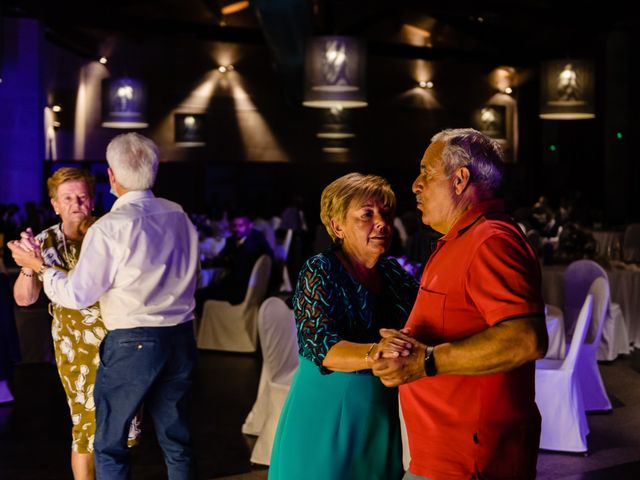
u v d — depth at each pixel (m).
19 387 6.70
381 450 2.46
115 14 16.31
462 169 1.96
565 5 17.56
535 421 1.94
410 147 22.44
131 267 3.12
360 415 2.43
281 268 10.62
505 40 19.89
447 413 1.94
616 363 7.66
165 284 3.19
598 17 17.56
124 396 3.14
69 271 3.34
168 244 3.21
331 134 19.77
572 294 7.16
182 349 3.24
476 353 1.79
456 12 17.77
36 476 4.59
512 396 1.91
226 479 4.50
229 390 6.65
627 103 18.66
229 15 19.44
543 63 13.30
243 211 18.58
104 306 3.18
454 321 1.91
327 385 2.42
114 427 3.15
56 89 18.83
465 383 1.92
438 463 1.95
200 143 20.64
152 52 19.94
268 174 21.41
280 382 4.71
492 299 1.81
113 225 3.12
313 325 2.35
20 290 3.38
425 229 8.65
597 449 5.01
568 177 24.00
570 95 13.05
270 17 13.23
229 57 20.52
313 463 2.42
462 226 1.95
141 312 3.14
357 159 22.00
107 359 3.16
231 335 8.36
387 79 22.14
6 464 4.80
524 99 23.02
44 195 17.62
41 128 15.62
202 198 20.94
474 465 1.91
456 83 22.58
